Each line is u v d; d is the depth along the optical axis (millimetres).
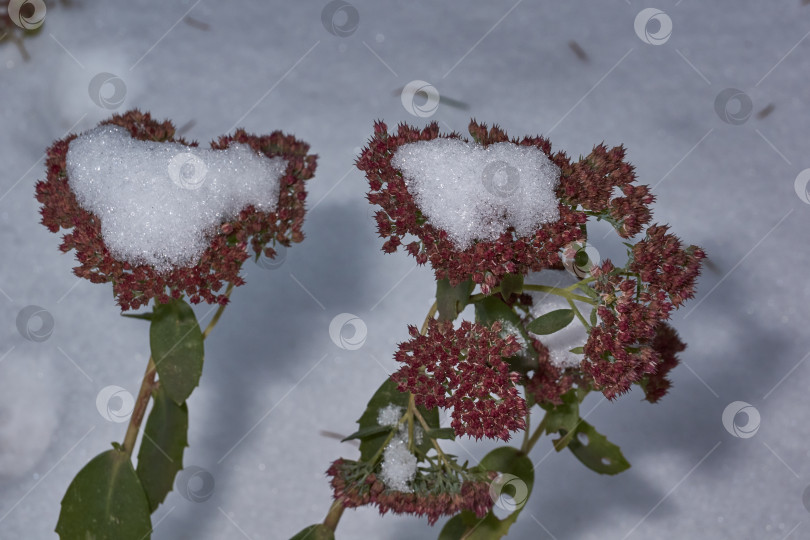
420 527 935
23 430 943
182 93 1023
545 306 812
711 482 951
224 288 972
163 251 783
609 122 1023
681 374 976
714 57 1056
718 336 984
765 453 958
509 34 1062
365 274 984
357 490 793
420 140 780
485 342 777
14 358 958
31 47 1034
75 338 967
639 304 776
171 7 1062
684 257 782
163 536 923
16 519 929
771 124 1035
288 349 967
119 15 1055
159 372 801
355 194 1000
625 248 977
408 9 1075
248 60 1042
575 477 952
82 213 787
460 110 1020
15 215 995
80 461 941
